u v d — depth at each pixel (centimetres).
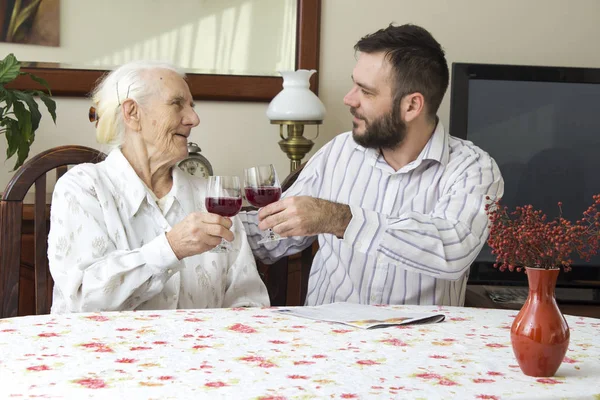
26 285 253
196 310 164
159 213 194
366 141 210
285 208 178
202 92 302
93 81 291
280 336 140
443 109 328
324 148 229
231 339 137
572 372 119
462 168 208
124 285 174
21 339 133
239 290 201
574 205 291
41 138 293
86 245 181
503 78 285
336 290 213
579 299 290
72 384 108
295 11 310
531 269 117
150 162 198
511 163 289
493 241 121
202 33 302
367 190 216
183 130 199
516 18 330
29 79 286
